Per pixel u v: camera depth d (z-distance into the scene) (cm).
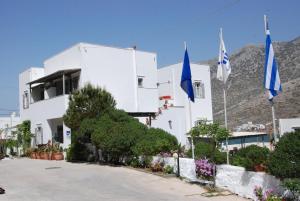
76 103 2350
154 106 2988
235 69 6369
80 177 1756
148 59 3000
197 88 3309
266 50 1311
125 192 1391
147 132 2083
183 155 1766
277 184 1129
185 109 3086
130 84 2881
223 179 1396
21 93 3669
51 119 3005
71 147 2531
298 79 4253
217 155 1452
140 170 1861
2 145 3662
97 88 2422
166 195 1330
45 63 3212
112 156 2172
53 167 2189
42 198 1320
